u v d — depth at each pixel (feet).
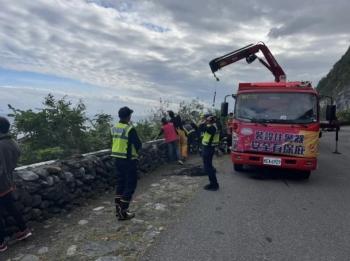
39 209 18.89
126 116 19.94
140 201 22.82
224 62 44.70
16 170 18.88
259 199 23.53
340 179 30.99
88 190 23.79
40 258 14.61
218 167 36.35
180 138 40.27
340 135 79.71
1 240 15.43
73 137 28.07
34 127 25.93
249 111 30.09
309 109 28.68
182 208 21.17
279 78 44.68
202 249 15.10
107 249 15.26
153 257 14.30
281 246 15.55
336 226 18.34
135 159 19.57
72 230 17.78
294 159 28.25
